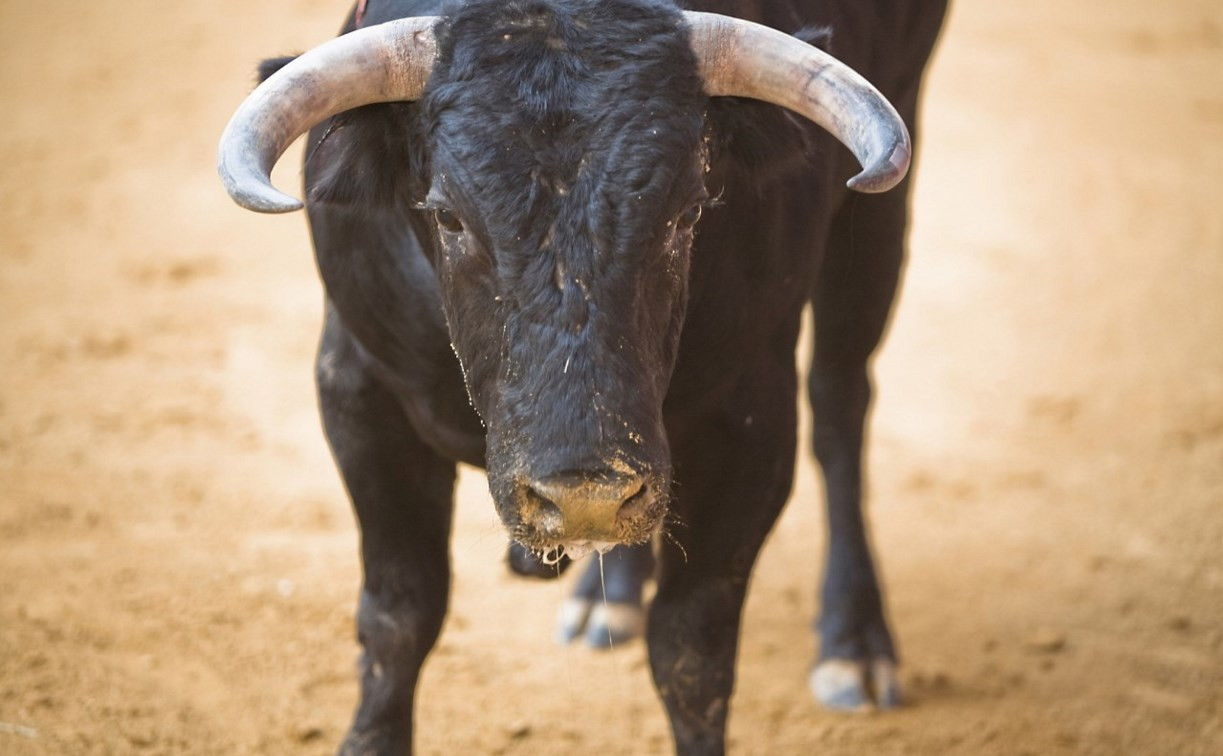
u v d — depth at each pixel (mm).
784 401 10625
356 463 10547
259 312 23047
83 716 12664
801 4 11086
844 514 14586
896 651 14375
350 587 15617
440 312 9359
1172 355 22688
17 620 14164
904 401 21078
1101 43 40219
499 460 7773
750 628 15461
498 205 7758
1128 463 19312
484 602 15727
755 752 13164
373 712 10969
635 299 7773
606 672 14453
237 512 17094
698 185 8156
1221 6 43875
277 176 24234
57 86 33156
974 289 24984
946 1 14281
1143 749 13422
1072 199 29250
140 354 21219
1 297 22766
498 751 12906
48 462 17828
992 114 34188
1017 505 18234
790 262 10219
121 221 26281
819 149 10523
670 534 10531
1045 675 14680
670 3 8578
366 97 8359
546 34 8117
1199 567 16828
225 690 13484
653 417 7699
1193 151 32406
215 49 36188
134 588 15156
